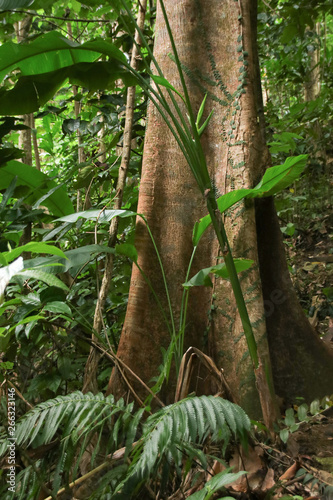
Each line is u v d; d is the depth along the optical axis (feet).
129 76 9.84
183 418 5.16
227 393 6.65
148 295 8.72
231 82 9.16
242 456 6.77
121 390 8.20
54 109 12.68
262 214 9.71
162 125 9.20
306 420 7.92
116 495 5.42
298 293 13.85
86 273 10.88
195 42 9.31
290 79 22.62
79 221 9.17
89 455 6.98
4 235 9.49
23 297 6.81
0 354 9.00
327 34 33.04
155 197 9.02
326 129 22.22
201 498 4.68
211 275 8.82
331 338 11.41
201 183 6.88
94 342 7.80
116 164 12.65
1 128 10.28
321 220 18.57
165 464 5.63
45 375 8.12
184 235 8.93
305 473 6.55
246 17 9.18
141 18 10.47
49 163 22.95
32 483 6.18
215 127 9.21
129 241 11.30
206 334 8.68
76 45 8.20
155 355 8.54
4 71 9.18
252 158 8.84
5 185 10.98
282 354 9.43
